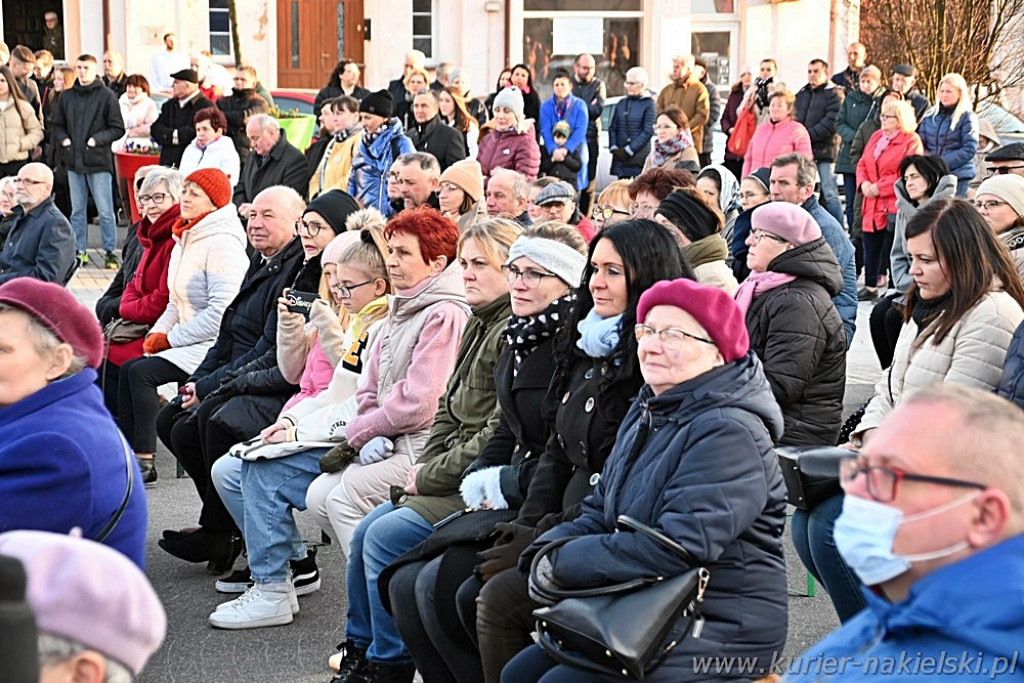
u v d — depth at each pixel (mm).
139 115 15289
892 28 17844
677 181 6207
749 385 3266
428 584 3994
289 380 5660
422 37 20094
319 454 5137
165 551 5984
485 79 20234
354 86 14938
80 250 14242
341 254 5293
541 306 4113
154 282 7348
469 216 7285
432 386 4762
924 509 2141
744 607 3139
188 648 4883
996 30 16828
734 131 14859
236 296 6336
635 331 3596
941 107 11914
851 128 13844
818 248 5180
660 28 20391
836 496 4164
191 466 5887
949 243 4430
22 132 14461
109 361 7348
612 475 3412
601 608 3088
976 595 2113
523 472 4094
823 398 5145
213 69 15461
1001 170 7543
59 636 1846
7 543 1908
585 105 14531
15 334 3416
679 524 3096
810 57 20562
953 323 4438
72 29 19438
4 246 8734
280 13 20141
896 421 2201
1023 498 2123
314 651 4871
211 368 6312
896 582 2234
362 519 4586
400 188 7508
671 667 3072
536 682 3412
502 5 20078
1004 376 4074
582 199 15211
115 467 3453
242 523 5293
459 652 3963
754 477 3139
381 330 5012
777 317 5098
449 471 4410
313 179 11367
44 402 3436
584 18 20453
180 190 7379
